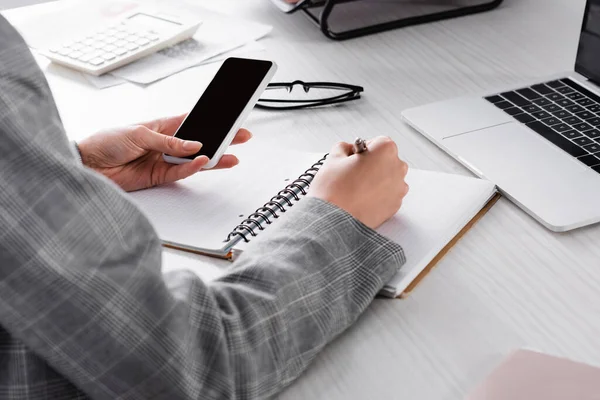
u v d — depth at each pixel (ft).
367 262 2.14
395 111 3.26
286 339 1.88
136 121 3.33
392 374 1.89
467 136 2.89
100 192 1.59
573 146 2.74
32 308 1.52
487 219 2.47
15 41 1.58
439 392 1.82
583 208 2.40
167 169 2.75
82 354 1.58
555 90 3.17
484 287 2.16
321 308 1.97
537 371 1.76
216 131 2.78
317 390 1.87
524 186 2.54
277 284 1.93
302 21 4.31
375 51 3.87
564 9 4.15
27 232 1.49
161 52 3.96
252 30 4.16
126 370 1.62
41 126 1.56
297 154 2.87
